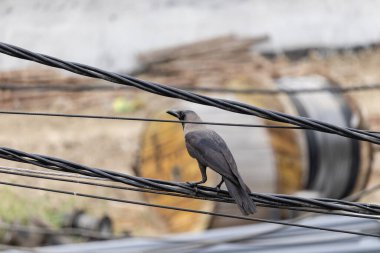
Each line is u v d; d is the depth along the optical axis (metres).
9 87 19.30
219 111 22.72
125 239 17.44
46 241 19.92
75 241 20.69
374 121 36.03
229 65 38.47
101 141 32.84
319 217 16.59
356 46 40.19
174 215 23.02
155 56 38.47
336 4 40.41
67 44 38.31
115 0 38.91
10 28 37.81
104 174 9.04
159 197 23.25
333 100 25.38
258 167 22.45
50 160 9.09
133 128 33.69
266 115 8.79
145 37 38.88
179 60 38.34
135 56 38.62
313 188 24.39
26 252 16.33
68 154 32.25
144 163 22.89
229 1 39.66
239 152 22.36
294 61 39.62
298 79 26.42
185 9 39.41
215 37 39.19
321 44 40.12
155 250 15.96
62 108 33.50
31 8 38.12
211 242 15.01
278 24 39.88
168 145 22.39
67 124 33.19
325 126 8.84
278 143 22.84
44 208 19.52
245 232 16.16
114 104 34.34
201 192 9.06
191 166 21.92
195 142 9.34
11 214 18.70
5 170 9.55
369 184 30.56
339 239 15.52
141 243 16.27
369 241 15.43
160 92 8.63
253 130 22.58
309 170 23.84
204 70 38.16
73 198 20.86
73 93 33.69
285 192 23.14
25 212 18.88
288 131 23.22
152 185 9.04
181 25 39.22
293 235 15.84
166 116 22.58
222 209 22.28
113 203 23.55
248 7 39.78
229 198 9.06
